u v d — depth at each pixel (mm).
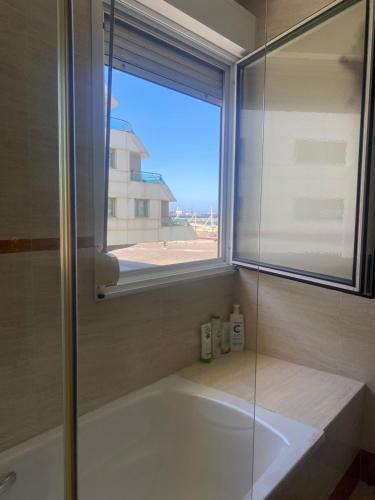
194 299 1790
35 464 1146
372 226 1435
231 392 1542
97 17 1306
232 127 1989
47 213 1163
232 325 1974
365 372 1653
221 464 1396
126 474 1376
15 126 1068
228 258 2039
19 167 1086
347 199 1568
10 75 1047
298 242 1757
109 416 1362
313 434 1256
